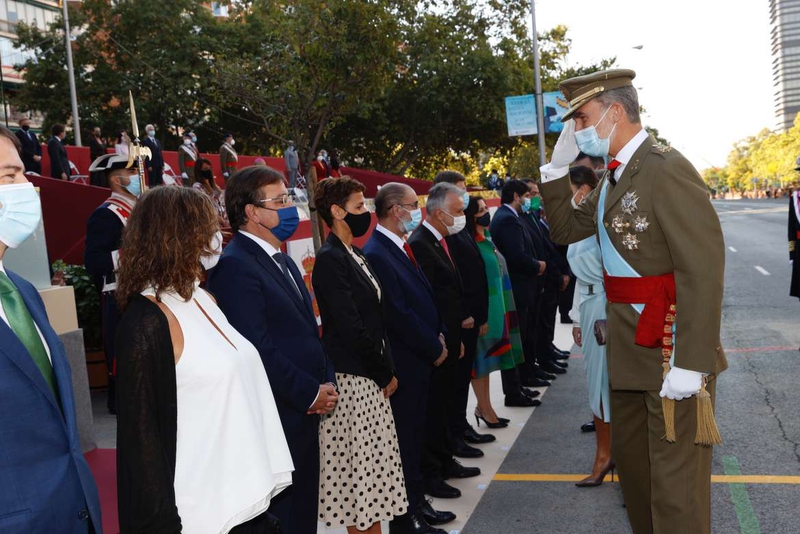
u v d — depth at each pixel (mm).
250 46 28125
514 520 4398
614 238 3176
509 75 27344
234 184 3277
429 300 4367
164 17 28203
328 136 27969
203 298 2510
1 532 1829
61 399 2074
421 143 29328
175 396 2193
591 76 3135
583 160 5477
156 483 2074
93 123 28750
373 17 11242
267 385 2568
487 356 6117
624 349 3182
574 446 5707
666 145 3096
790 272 15445
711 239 2877
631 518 3490
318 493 3350
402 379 4180
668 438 2963
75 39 30000
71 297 4465
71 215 8773
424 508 4344
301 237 7238
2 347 1919
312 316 3395
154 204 2316
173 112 27938
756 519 4188
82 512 2029
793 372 7371
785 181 101875
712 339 2850
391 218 4336
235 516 2258
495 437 6047
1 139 2072
